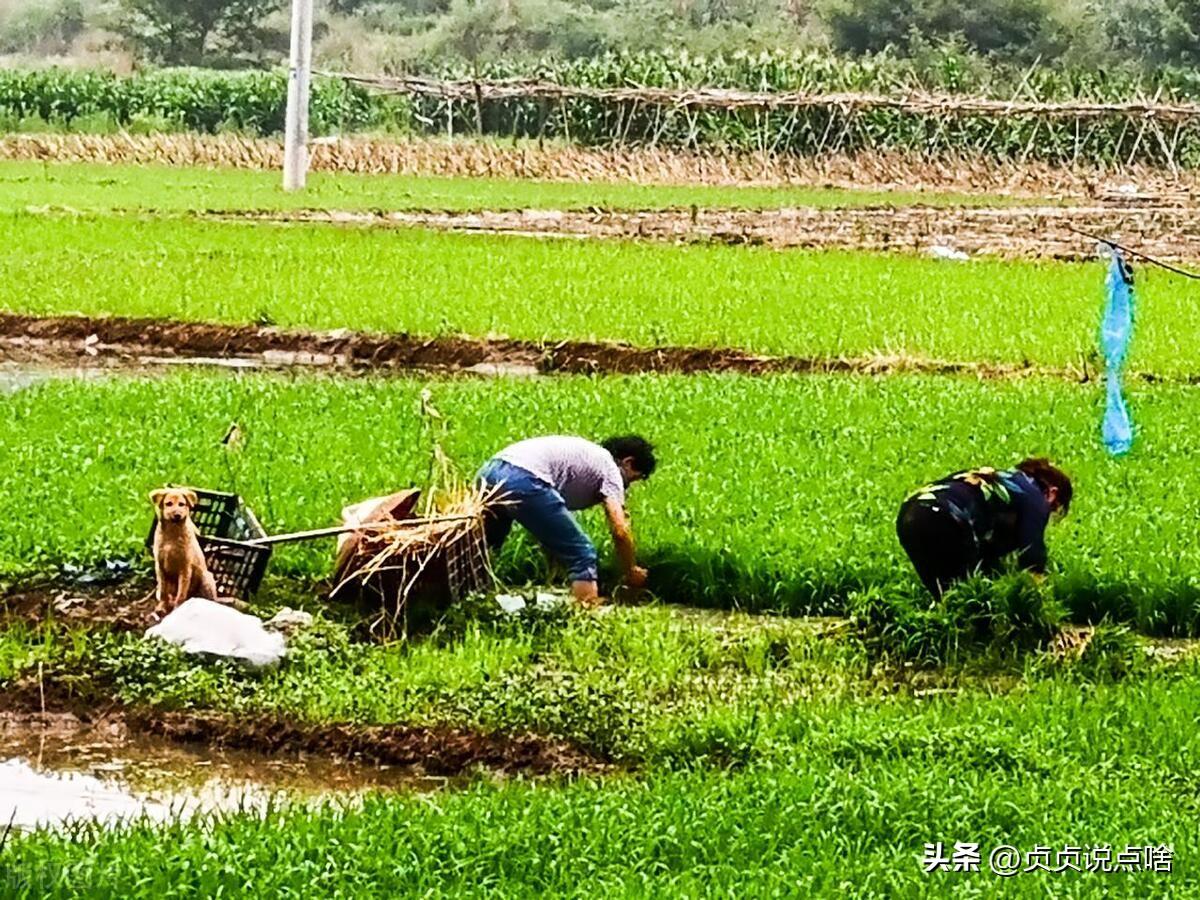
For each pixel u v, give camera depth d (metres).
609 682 11.49
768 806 8.97
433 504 12.88
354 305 25.95
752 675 11.90
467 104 68.38
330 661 11.76
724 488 15.18
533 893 8.02
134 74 74.38
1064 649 12.06
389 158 58.12
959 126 62.03
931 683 11.87
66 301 25.94
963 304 27.36
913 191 58.25
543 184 55.41
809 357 23.33
